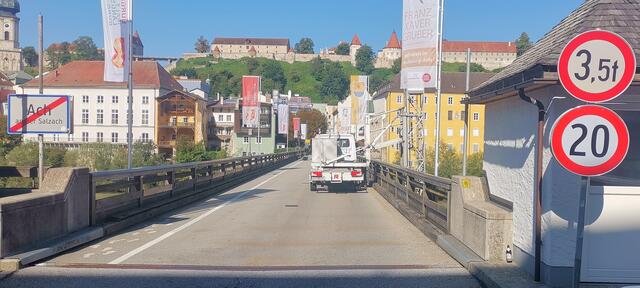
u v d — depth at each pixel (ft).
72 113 36.06
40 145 35.91
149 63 293.23
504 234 26.05
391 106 249.96
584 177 19.62
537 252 22.45
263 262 29.25
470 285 24.27
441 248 32.81
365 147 86.63
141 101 283.59
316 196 71.20
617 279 22.21
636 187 22.20
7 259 26.21
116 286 23.85
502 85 25.68
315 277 25.84
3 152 131.34
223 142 303.48
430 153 131.54
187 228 41.39
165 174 53.52
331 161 78.54
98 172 37.60
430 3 55.47
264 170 131.54
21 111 35.60
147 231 39.73
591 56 19.52
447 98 238.48
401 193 56.75
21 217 27.84
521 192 24.98
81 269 26.81
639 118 22.57
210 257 30.48
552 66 21.01
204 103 286.87
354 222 45.44
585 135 19.54
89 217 36.11
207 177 71.61
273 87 543.80
